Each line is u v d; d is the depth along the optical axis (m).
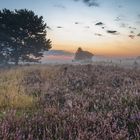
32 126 4.17
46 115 4.73
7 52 42.81
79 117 4.53
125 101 6.07
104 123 4.12
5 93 7.82
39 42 43.25
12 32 41.47
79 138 3.55
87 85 9.59
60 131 3.92
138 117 4.51
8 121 4.22
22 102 6.52
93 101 6.35
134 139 3.76
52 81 10.80
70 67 17.19
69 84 9.93
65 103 6.15
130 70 14.98
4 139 3.49
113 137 3.67
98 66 17.78
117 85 9.41
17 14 41.78
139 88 7.69
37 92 8.43
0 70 19.20
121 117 4.74
